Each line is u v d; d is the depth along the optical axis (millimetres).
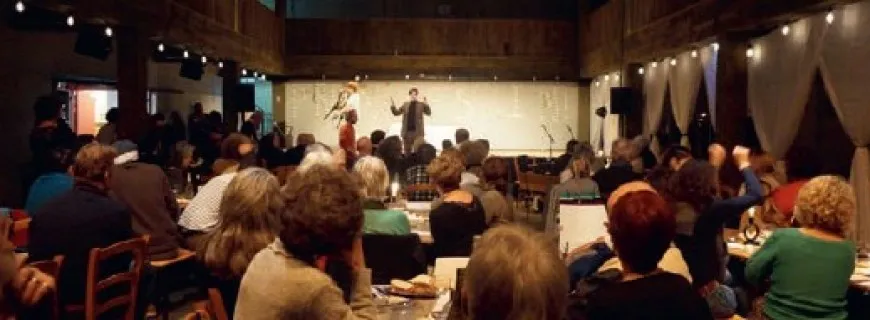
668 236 2467
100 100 13094
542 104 16875
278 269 2371
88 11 7617
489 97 16859
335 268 2559
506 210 5855
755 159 6430
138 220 5242
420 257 4547
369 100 16844
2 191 10070
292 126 16891
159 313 5883
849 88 6969
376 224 4672
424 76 16750
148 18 9070
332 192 2389
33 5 7598
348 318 2357
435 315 3242
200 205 5422
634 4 12727
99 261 4199
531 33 16844
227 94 13492
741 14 8445
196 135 11273
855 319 5316
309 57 16719
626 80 13266
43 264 3688
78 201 4484
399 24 16750
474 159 7738
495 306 1824
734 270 5766
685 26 10211
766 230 6012
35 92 10898
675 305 2371
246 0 13664
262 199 3391
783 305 3859
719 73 9039
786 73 8094
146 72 9023
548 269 1838
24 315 2258
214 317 3000
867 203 6684
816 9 7211
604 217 3646
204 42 11188
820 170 5727
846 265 3814
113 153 4637
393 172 10117
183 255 5457
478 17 17953
